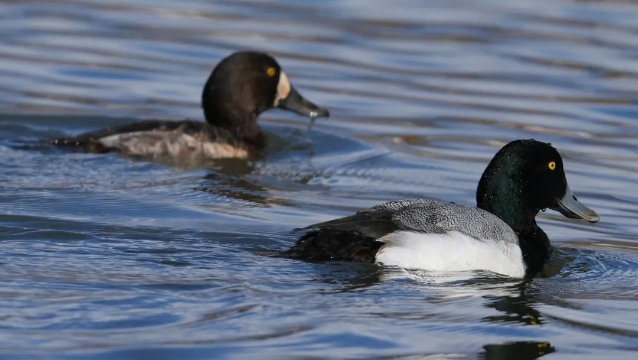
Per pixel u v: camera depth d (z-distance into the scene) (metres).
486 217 10.93
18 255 10.42
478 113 17.64
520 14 22.62
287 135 16.72
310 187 14.25
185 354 8.43
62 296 9.36
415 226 10.60
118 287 9.66
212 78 16.20
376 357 8.60
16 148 14.80
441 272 10.42
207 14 22.52
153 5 23.08
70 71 18.98
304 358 8.49
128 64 19.48
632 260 11.70
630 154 16.00
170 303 9.37
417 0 23.67
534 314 9.81
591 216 11.73
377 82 18.98
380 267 10.34
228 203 13.19
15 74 18.66
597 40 21.03
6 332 8.62
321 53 20.27
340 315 9.36
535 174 11.59
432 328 9.27
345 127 17.03
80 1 23.23
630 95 18.48
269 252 10.99
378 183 14.52
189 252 10.86
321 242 10.56
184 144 15.23
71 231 11.41
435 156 15.73
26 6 22.59
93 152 14.88
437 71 19.53
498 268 10.62
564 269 11.32
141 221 12.04
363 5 23.34
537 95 18.45
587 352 8.98
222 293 9.64
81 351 8.38
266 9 22.98
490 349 8.92
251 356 8.47
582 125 17.22
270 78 16.27
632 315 9.88
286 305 9.50
